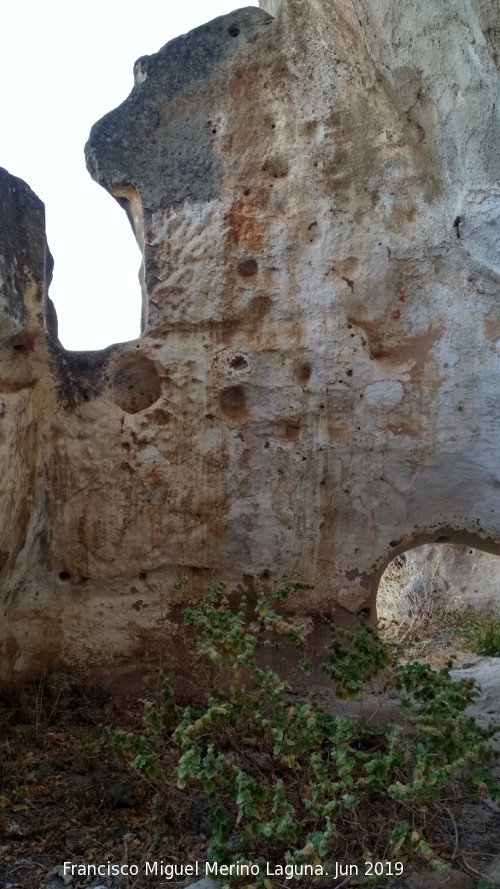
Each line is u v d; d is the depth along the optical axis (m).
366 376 3.33
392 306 3.35
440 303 3.30
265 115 3.40
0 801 2.49
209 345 3.37
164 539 3.39
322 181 3.35
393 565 6.60
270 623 2.66
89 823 2.42
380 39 3.04
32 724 3.08
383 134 3.32
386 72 3.14
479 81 2.79
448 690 2.42
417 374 3.32
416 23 2.88
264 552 3.39
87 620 3.40
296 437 3.38
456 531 3.40
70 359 3.34
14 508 3.00
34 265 3.25
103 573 3.39
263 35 3.40
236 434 3.37
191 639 3.38
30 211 3.23
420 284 3.32
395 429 3.33
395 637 5.18
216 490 3.38
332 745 2.74
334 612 3.39
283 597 2.96
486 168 2.96
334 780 2.44
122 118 3.42
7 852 2.27
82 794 2.53
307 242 3.37
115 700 3.32
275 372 3.35
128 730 3.05
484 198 3.03
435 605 5.78
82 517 3.37
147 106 3.42
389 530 3.38
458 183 3.11
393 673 3.04
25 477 3.14
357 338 3.34
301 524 3.38
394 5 2.90
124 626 3.39
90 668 3.38
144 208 3.38
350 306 3.34
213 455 3.37
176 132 3.41
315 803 2.06
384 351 3.37
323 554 3.38
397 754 2.16
